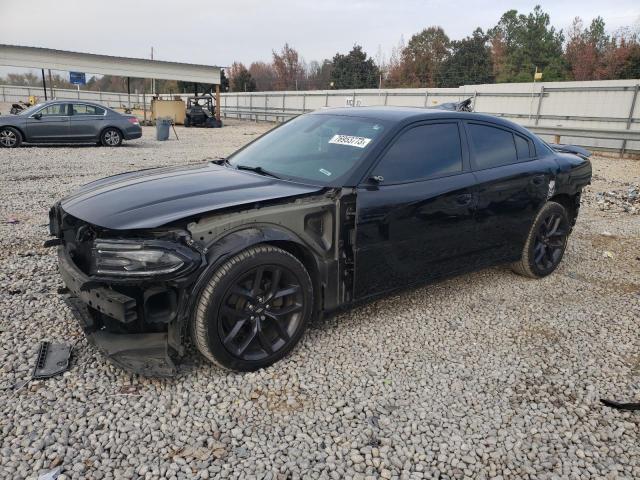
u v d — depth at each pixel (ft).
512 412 9.12
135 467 7.38
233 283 9.11
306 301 10.32
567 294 14.84
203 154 46.01
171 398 8.99
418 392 9.59
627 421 8.98
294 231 9.95
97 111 50.19
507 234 14.28
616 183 34.88
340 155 11.46
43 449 7.64
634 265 17.74
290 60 214.69
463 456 7.98
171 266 8.39
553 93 67.26
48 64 83.20
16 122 46.19
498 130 14.23
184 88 194.08
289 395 9.27
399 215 11.22
